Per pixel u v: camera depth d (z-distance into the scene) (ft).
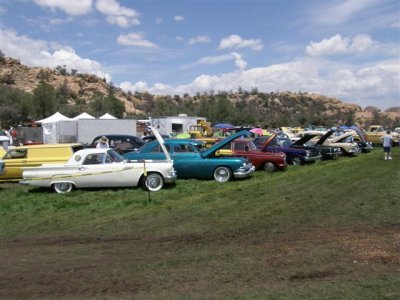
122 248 22.30
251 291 16.01
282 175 53.98
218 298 15.42
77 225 27.84
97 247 22.59
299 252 20.80
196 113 266.36
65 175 42.16
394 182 44.73
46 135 103.76
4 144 77.77
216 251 21.34
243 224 27.17
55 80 394.73
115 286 16.85
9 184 48.70
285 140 74.95
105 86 421.59
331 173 55.11
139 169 42.78
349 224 26.48
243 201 35.50
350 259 19.60
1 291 16.58
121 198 37.96
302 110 410.31
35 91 205.98
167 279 17.49
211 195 38.73
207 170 49.55
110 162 43.21
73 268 19.17
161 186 42.73
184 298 15.49
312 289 16.11
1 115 186.39
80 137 96.48
